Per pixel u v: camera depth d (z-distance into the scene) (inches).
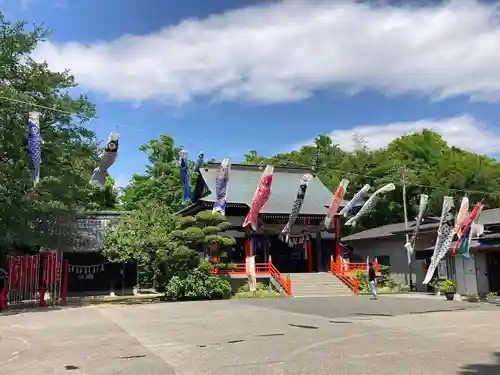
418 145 2145.7
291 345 415.8
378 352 376.2
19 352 408.2
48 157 916.6
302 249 1387.8
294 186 1438.2
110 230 1115.9
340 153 2251.5
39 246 1064.8
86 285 1224.2
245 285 1136.2
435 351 378.6
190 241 1033.5
